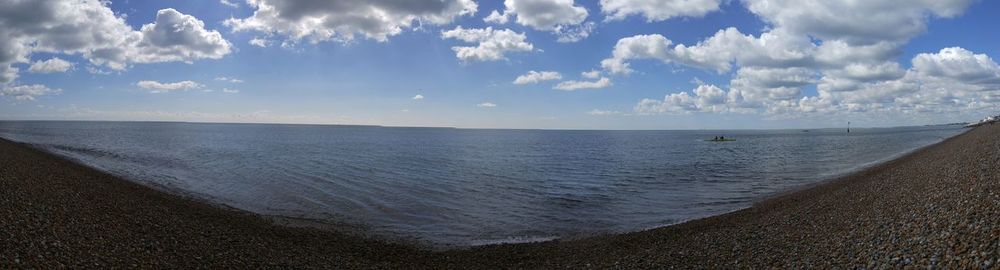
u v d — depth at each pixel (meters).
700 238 17.55
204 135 154.62
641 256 15.66
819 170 45.44
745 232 17.56
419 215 24.95
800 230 16.44
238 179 38.09
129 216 16.81
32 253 10.41
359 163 55.00
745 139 155.25
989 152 28.27
